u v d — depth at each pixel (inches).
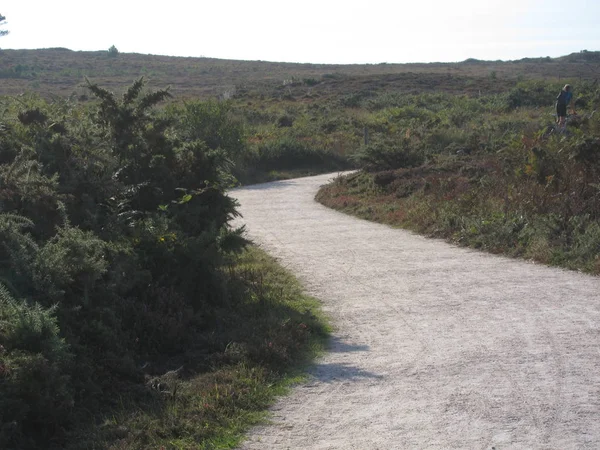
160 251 319.6
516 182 580.7
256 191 947.3
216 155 404.5
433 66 4379.9
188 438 201.0
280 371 256.4
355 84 2667.3
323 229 601.6
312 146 1290.6
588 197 506.6
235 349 268.2
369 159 883.4
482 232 502.0
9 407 191.2
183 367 257.6
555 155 563.2
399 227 594.2
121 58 4259.4
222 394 228.4
